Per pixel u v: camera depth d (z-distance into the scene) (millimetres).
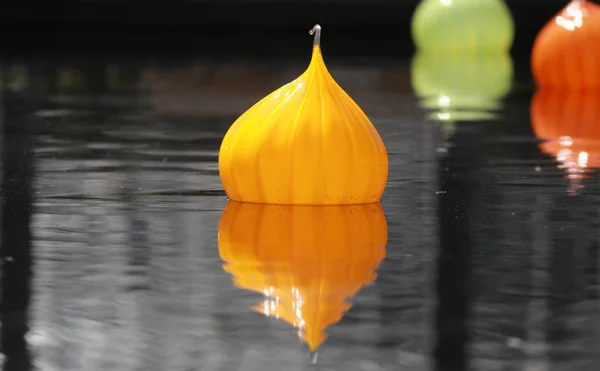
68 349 6246
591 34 22203
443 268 8062
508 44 32812
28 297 7273
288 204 10477
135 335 6484
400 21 41156
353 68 26766
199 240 8961
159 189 11336
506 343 6336
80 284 7602
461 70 26453
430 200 10797
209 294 7340
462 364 6000
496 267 8094
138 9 41188
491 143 14883
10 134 15742
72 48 31922
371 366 5965
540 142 14984
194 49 32031
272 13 41219
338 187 10391
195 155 13789
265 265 8125
